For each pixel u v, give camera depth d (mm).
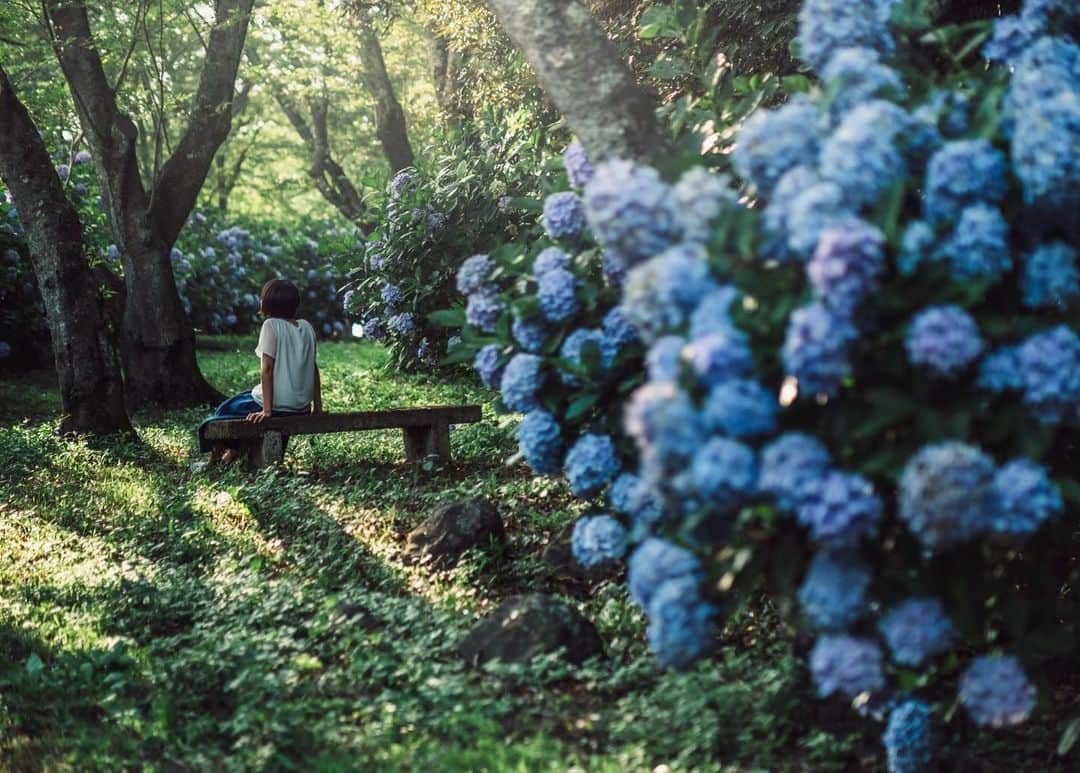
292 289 9031
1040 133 3213
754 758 3811
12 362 16734
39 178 10461
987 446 3502
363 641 4801
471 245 11609
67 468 9172
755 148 3344
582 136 4367
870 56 3557
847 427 3189
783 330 3143
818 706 4039
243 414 9195
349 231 28281
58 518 7426
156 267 13672
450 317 4676
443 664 4660
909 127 3361
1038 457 3189
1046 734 4246
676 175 3861
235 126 29312
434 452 9148
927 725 3676
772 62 7875
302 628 5156
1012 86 3463
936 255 3195
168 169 13945
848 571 3182
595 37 4359
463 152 12500
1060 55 3674
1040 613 3787
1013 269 3488
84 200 18234
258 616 5211
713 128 4668
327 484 8414
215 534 6902
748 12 7742
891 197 3121
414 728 4059
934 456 2973
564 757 3836
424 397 13148
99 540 6895
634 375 4133
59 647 5039
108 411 10570
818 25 3811
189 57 24125
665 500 3191
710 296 3139
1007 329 3238
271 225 28000
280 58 22062
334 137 31062
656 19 5293
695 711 3973
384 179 13047
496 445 9828
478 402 12695
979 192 3250
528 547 6387
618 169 3408
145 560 6414
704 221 3289
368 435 10914
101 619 5426
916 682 3479
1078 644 4109
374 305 12609
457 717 4082
